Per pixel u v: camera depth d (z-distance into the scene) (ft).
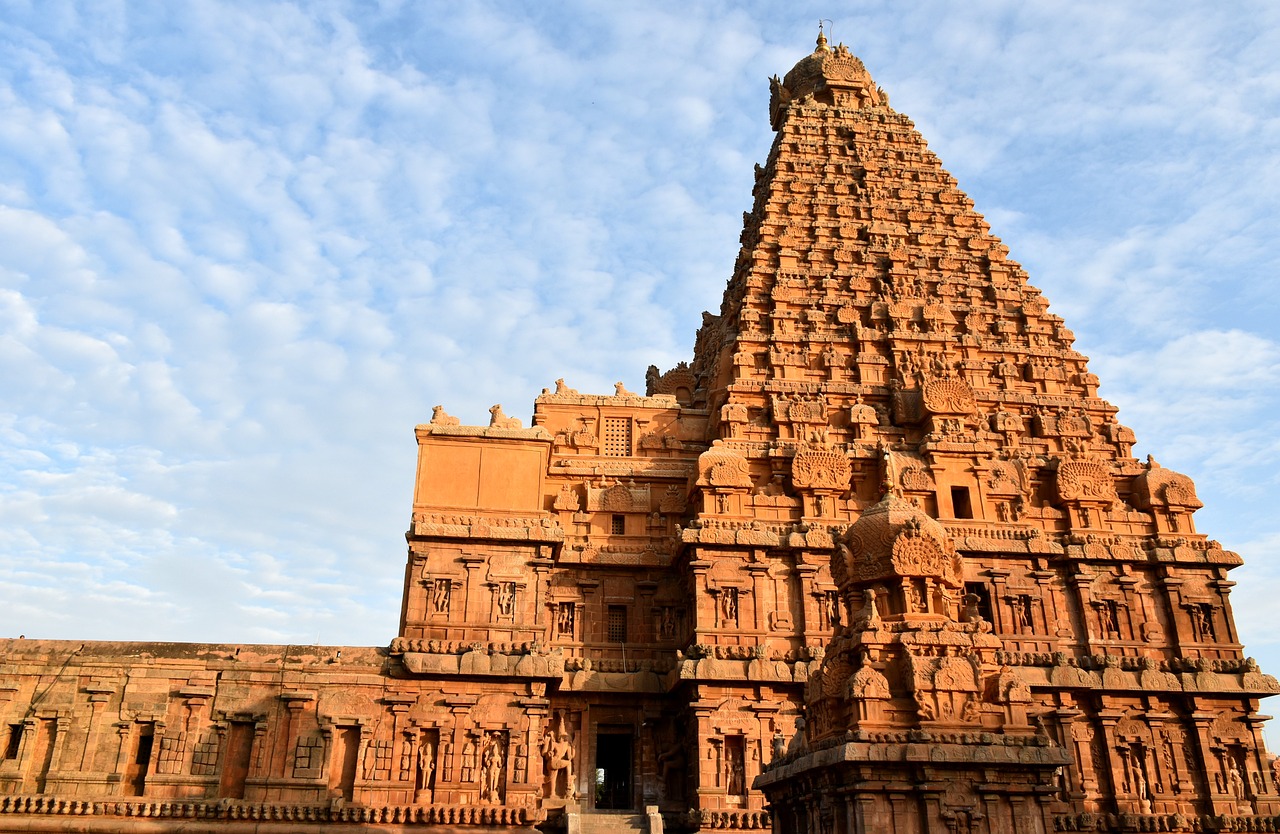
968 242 203.41
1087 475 163.32
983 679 80.43
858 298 189.47
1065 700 143.64
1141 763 143.02
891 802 73.87
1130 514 162.09
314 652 132.77
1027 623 150.92
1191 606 155.02
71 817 119.03
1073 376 184.75
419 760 128.36
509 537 143.64
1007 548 152.97
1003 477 161.27
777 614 145.28
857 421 167.94
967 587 153.79
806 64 239.91
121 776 123.13
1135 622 153.17
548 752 135.64
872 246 198.90
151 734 126.52
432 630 137.69
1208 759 143.43
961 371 181.37
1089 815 135.95
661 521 161.38
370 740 128.26
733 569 146.61
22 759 122.42
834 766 76.23
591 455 168.86
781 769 88.69
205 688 128.16
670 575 156.97
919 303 189.47
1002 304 193.98
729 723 135.54
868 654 81.05
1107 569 156.25
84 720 125.29
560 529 150.10
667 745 144.46
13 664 127.03
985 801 74.38
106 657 128.67
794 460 157.07
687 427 173.88
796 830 87.10
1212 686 145.89
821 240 197.77
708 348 211.82
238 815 121.19
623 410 173.37
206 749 125.59
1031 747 76.02
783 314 183.93
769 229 198.59
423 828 123.13
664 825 133.90
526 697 132.87
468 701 131.64
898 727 77.10
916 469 159.84
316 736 127.44
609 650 151.33
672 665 148.15
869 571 86.43
